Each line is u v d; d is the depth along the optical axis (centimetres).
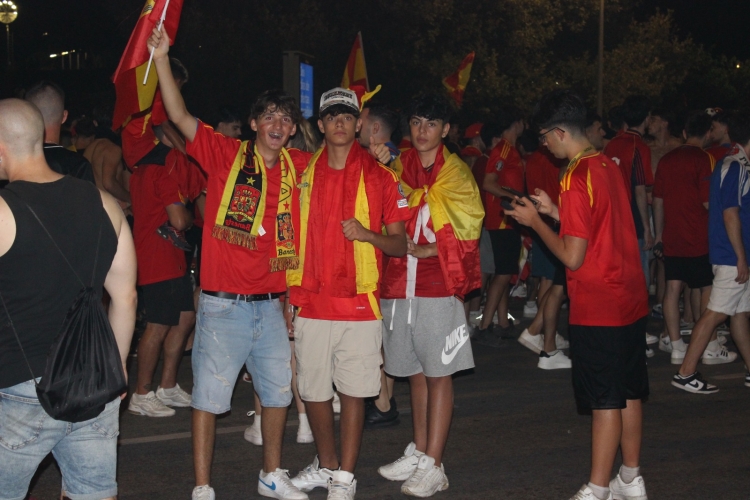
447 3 2381
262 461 507
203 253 427
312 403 446
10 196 288
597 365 415
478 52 2548
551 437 563
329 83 2216
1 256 284
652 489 470
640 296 423
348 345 432
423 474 458
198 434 427
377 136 521
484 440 557
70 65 2722
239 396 671
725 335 903
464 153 1008
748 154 643
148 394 612
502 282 849
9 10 1911
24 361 289
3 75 2202
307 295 436
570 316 425
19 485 301
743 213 642
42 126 306
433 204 457
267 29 2147
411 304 459
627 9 3416
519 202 419
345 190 430
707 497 459
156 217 584
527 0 2739
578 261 406
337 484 436
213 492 431
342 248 428
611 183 418
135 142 590
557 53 3319
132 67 411
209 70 2106
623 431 442
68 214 297
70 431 303
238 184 420
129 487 472
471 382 714
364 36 2325
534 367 770
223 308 423
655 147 991
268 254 430
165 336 613
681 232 754
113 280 313
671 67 3431
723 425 591
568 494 463
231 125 733
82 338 292
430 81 2439
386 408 588
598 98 2778
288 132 425
